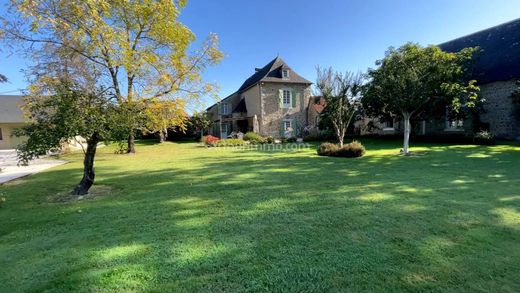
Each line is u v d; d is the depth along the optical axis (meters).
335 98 12.43
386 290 2.03
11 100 23.22
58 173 8.67
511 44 16.03
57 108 4.98
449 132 17.73
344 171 7.39
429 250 2.64
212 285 2.13
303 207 4.15
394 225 3.30
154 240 3.04
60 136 4.86
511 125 14.83
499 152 10.72
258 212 3.97
